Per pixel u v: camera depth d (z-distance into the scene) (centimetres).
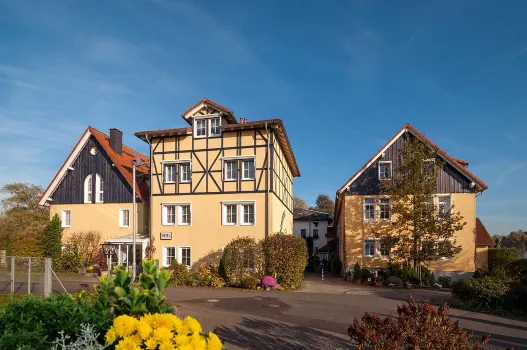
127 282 480
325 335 916
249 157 2136
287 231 2825
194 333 347
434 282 2062
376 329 498
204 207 2186
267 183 2098
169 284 504
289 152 2612
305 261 2000
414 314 509
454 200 2228
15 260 1477
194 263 2156
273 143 2147
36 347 403
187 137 2262
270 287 1805
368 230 2336
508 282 1312
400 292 1775
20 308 475
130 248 2397
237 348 804
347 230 2366
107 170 2531
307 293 1700
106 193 2517
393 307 1327
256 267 1959
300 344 836
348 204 2383
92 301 529
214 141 2216
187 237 2191
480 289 1283
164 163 2278
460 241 2202
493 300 1262
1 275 1516
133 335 347
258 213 2095
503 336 945
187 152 2255
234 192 2147
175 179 2262
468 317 1172
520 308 1242
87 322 432
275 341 859
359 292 1758
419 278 2050
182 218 2248
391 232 2297
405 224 2211
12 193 2945
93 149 2578
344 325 1026
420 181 2088
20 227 2678
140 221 2428
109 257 2183
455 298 1424
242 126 2125
